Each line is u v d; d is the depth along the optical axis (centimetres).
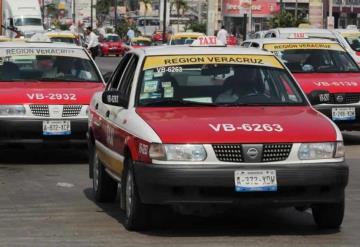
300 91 1077
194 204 890
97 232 979
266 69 1092
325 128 932
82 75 1714
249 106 1031
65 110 1534
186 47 1129
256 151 890
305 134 910
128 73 1120
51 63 1728
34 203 1184
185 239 936
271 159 895
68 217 1080
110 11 13562
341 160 920
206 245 904
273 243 917
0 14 6066
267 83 1073
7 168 1546
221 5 9712
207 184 880
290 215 1090
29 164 1602
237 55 1109
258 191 888
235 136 895
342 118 1850
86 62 1750
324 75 1975
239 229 995
